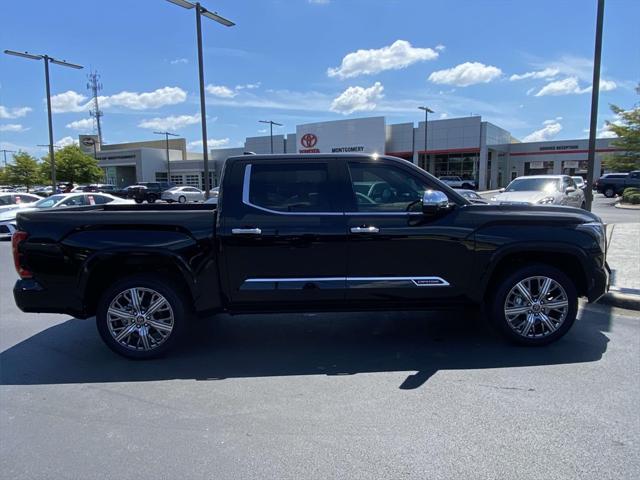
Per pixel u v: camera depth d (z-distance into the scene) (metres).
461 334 5.13
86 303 4.46
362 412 3.41
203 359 4.52
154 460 2.86
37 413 3.48
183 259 4.34
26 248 4.36
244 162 4.51
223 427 3.23
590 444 2.94
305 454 2.89
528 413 3.35
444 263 4.46
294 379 4.03
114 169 75.31
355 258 4.41
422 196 4.53
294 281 4.42
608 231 12.24
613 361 4.28
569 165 51.53
